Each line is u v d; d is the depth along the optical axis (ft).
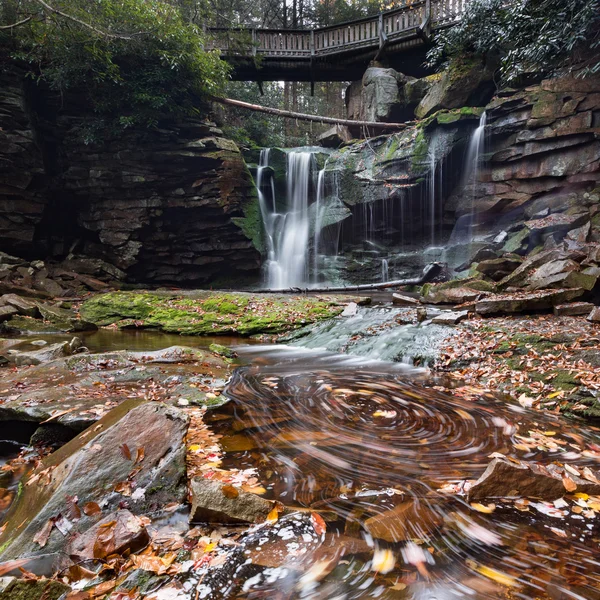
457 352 20.15
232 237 51.83
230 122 68.85
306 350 25.13
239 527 7.47
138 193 47.83
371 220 54.70
